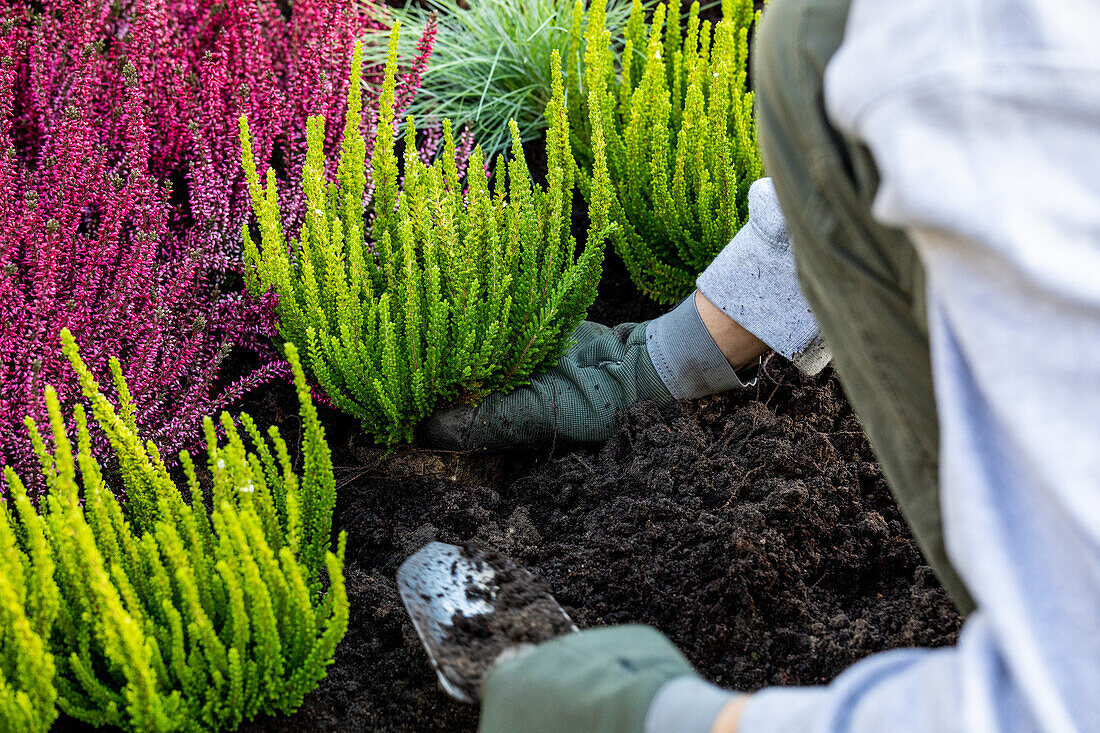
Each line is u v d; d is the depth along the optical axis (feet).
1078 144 1.83
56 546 4.34
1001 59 1.85
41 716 3.92
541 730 2.82
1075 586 1.89
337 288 5.88
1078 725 1.86
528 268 6.16
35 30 6.93
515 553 5.65
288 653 4.56
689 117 6.94
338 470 6.27
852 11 2.19
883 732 2.04
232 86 7.38
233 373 6.86
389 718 4.96
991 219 1.82
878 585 5.51
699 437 6.07
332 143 7.57
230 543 4.17
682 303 6.31
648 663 2.81
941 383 2.04
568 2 9.58
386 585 5.56
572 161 6.75
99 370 5.86
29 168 6.96
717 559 5.37
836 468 5.87
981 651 2.00
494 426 6.24
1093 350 1.81
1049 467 1.85
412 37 9.53
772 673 5.06
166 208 6.45
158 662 4.12
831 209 2.48
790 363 6.56
